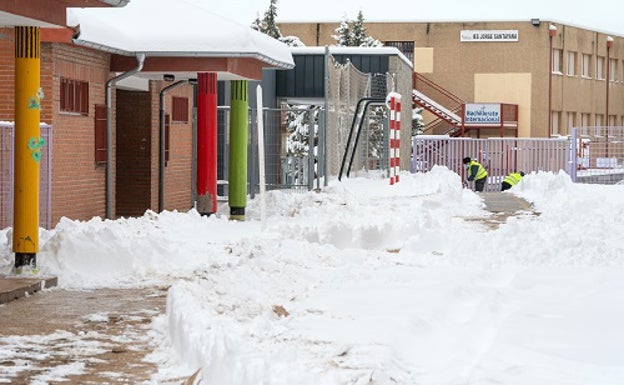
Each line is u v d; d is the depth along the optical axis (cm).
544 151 7900
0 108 3241
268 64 3944
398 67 7069
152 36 3538
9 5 2041
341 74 5831
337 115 5591
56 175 3269
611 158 7294
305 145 7725
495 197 4884
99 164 3588
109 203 3638
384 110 6881
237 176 3838
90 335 1672
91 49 3462
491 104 11662
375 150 7788
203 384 1312
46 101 3222
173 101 4291
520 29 12381
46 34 3142
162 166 4100
